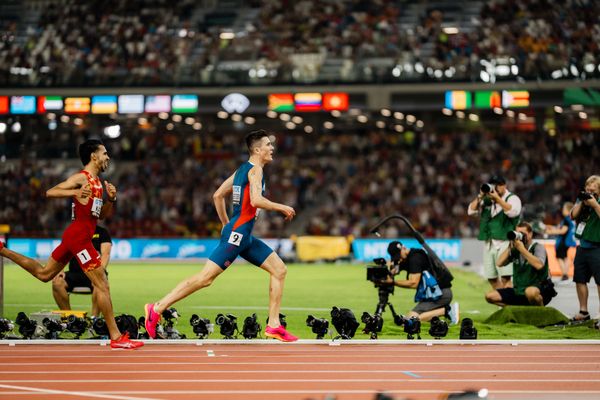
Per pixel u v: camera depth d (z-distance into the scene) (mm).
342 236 98625
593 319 34125
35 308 42219
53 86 101062
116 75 100875
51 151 114062
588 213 34000
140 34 110500
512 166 107250
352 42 106750
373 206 104062
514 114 111750
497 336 30859
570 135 110062
